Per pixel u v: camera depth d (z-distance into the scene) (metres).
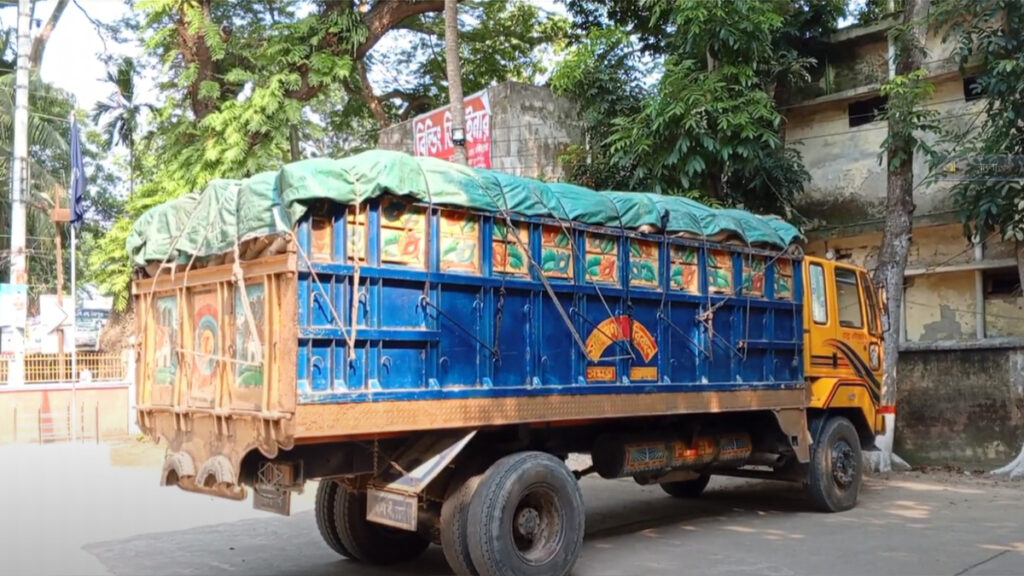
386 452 5.71
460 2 16.36
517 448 6.21
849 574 6.27
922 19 11.76
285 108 14.05
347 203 5.14
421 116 15.12
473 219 5.88
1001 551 7.00
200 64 14.70
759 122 12.11
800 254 8.66
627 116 13.08
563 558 5.99
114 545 7.57
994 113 11.32
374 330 5.23
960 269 12.90
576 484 6.18
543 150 13.95
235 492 5.40
